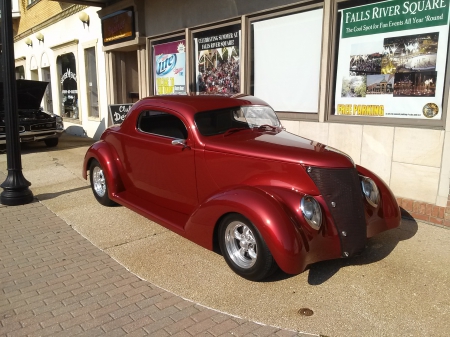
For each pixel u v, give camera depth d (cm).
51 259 439
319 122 648
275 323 319
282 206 357
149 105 511
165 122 494
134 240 488
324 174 372
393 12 559
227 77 828
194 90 913
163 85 1015
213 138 443
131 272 406
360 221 381
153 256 442
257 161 398
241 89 784
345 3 607
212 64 860
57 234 512
